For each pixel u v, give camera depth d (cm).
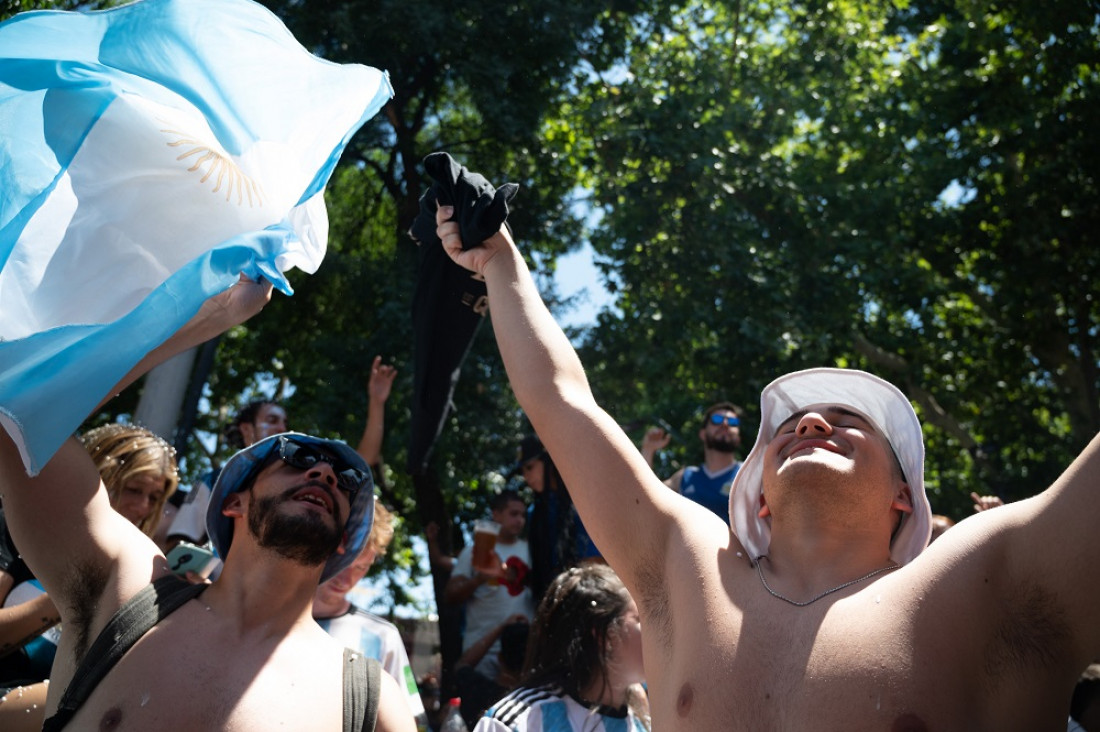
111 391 269
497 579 623
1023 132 1460
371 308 1261
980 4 1480
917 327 1541
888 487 274
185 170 283
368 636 437
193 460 1519
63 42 285
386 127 1277
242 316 293
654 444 691
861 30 1594
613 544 278
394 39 1138
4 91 278
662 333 1276
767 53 1600
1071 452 1496
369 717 284
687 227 1300
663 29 1490
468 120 1344
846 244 1365
